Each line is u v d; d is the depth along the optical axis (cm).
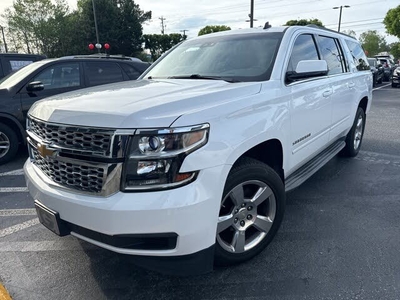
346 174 480
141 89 270
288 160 308
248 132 241
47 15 4122
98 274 269
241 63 325
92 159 207
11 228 347
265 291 242
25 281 262
